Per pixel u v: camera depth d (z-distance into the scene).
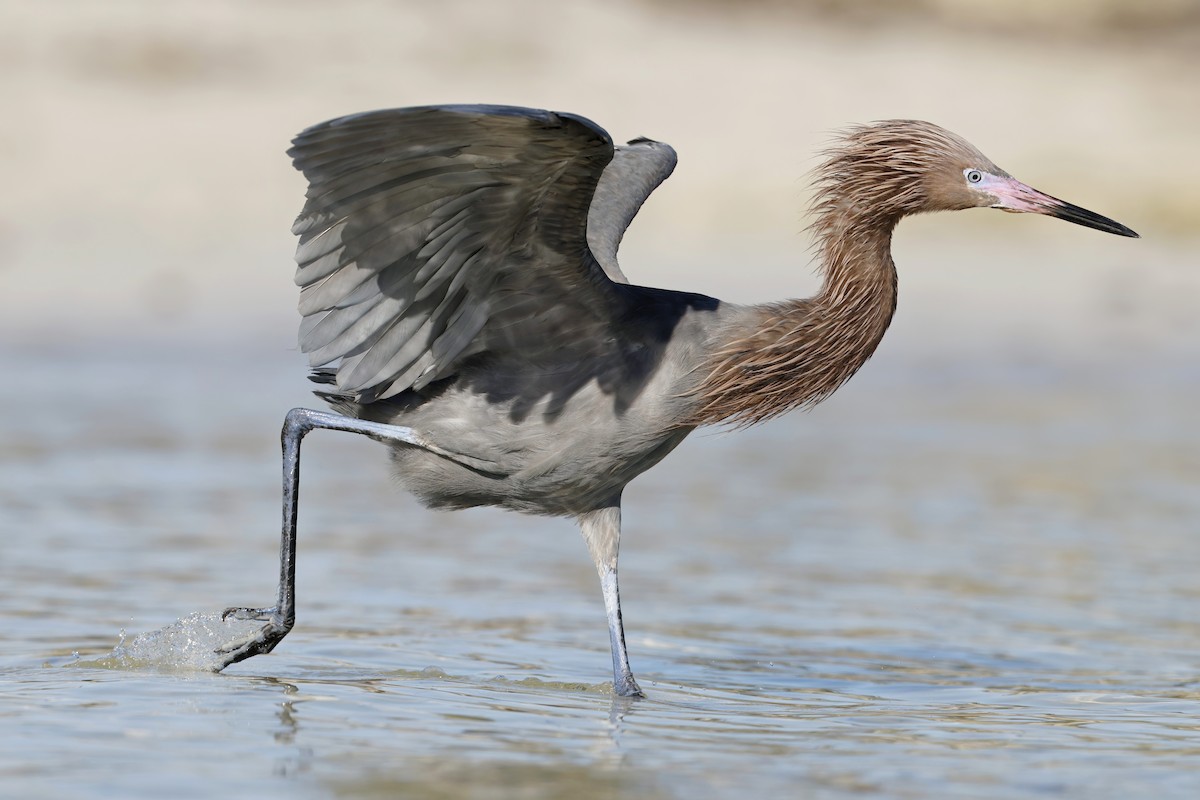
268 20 38.69
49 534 14.02
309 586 12.60
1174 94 42.31
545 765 7.71
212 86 35.78
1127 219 34.81
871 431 20.86
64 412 20.17
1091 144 38.00
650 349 9.45
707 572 13.57
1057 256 33.06
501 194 8.66
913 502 16.69
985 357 25.89
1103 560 14.16
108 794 6.99
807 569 13.74
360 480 17.47
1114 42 47.31
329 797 7.06
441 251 8.95
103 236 29.67
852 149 9.91
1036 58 44.88
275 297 27.44
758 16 45.75
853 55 43.16
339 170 8.41
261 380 22.69
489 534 15.10
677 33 42.72
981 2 48.16
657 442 9.61
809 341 9.69
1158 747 8.37
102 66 35.94
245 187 32.06
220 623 10.06
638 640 11.25
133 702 8.78
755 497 16.97
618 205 11.43
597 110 37.06
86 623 10.98
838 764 7.90
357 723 8.44
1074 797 7.41
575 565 13.83
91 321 25.58
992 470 18.42
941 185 9.84
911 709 9.36
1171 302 30.08
